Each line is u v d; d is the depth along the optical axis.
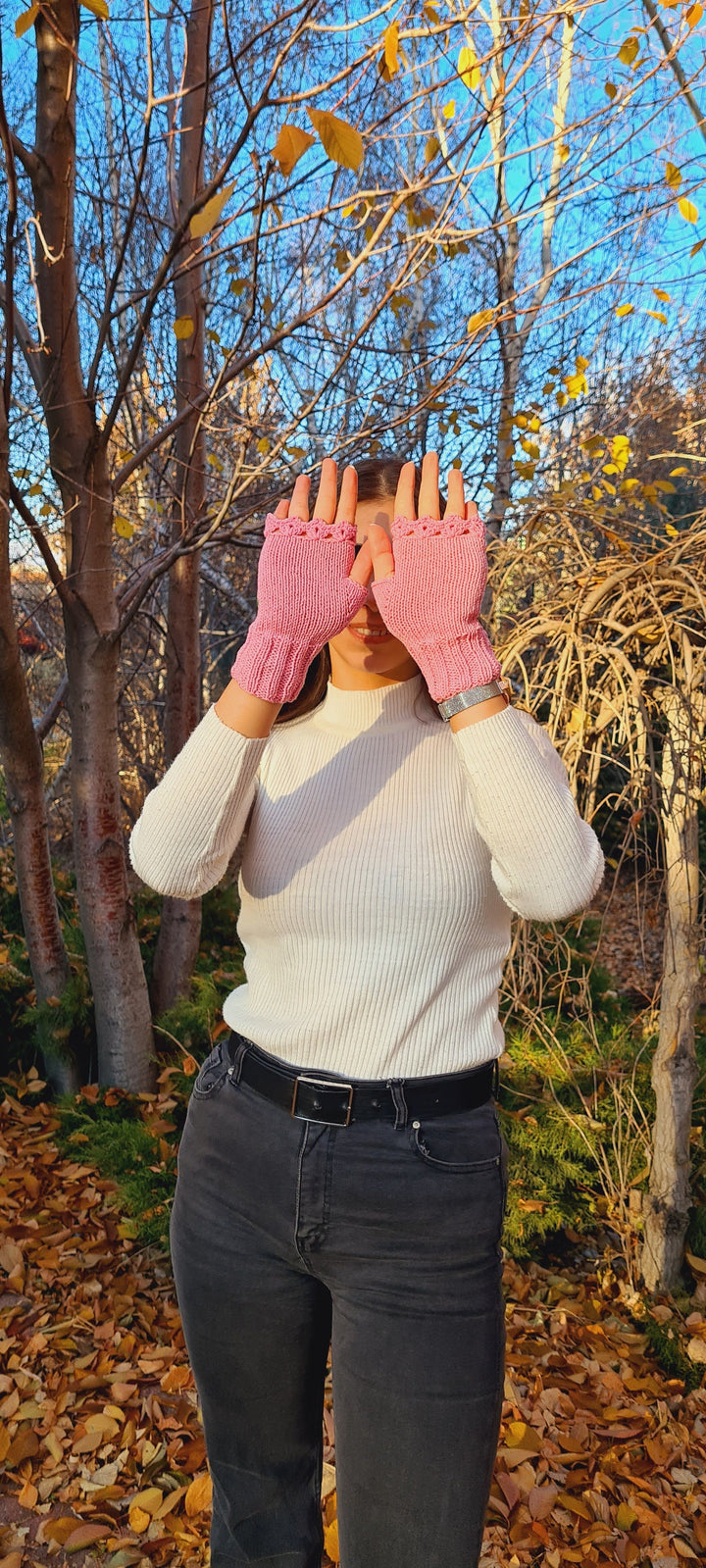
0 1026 3.73
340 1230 1.05
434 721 1.17
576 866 1.00
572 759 2.27
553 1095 2.69
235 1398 1.16
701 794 2.21
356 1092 1.05
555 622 2.33
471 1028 1.09
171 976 3.75
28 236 2.28
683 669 2.15
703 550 2.19
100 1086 3.37
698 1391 2.34
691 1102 2.70
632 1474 2.07
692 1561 1.87
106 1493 2.00
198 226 1.81
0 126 1.94
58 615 5.77
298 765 1.17
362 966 1.06
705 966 3.13
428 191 3.72
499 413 4.46
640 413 4.02
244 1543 1.18
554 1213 2.65
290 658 1.05
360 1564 1.04
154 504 4.63
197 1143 1.17
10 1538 1.91
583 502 2.45
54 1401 2.25
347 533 1.05
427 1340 1.02
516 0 2.21
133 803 7.08
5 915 4.45
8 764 3.27
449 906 1.05
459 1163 1.05
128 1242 2.85
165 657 4.08
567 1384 2.31
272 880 1.11
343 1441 1.05
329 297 2.28
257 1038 1.12
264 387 3.38
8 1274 2.70
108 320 2.54
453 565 1.02
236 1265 1.11
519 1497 1.96
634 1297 2.61
